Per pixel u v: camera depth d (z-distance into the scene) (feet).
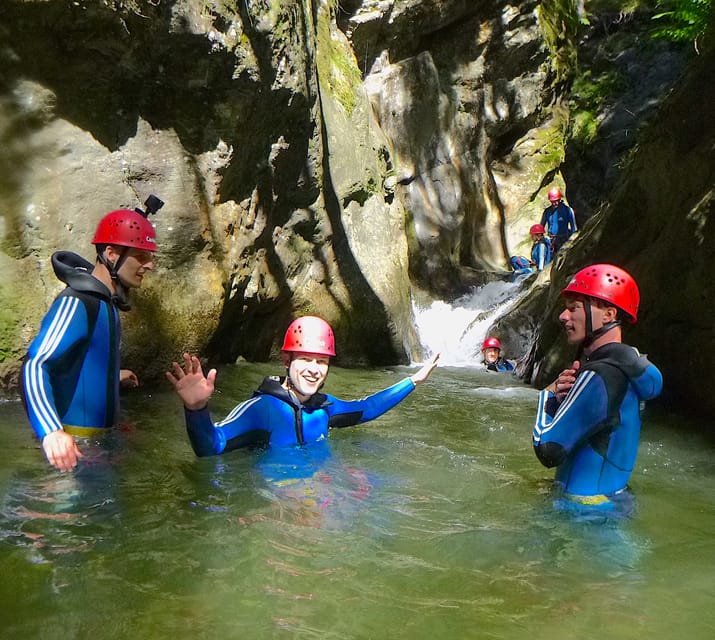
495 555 9.46
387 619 7.79
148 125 19.93
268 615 7.77
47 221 18.06
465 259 41.81
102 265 13.42
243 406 13.32
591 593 8.51
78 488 11.16
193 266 20.57
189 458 12.88
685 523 10.80
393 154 38.45
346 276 27.45
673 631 7.69
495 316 32.04
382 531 10.10
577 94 50.75
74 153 18.62
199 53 19.38
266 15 20.80
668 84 49.16
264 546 9.43
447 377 25.02
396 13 38.11
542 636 7.53
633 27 51.52
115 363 13.47
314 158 25.25
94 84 18.80
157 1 18.25
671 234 18.94
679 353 17.99
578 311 12.00
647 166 20.84
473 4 42.47
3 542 9.19
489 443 15.16
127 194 19.36
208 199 21.02
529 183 47.88
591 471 11.53
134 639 7.22
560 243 42.19
